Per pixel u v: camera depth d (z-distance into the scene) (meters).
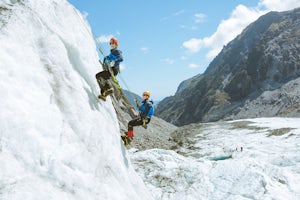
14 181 3.94
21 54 5.34
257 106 121.75
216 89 173.50
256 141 39.75
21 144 4.35
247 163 18.12
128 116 35.66
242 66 168.62
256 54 156.12
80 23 8.47
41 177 4.38
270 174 17.31
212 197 15.23
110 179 6.07
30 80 5.24
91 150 5.96
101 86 8.21
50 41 6.30
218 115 141.25
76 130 5.82
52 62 6.17
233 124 64.12
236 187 15.76
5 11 5.59
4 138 4.17
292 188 15.83
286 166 24.02
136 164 18.89
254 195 14.80
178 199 15.08
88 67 7.64
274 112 106.94
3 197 3.65
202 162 19.59
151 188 15.96
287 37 154.00
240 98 147.62
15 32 5.43
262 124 58.47
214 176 16.92
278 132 44.59
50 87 5.69
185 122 173.25
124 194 6.26
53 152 4.83
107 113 7.92
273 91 127.31
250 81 147.38
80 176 5.14
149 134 46.69
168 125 68.19
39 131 4.79
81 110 6.24
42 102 5.23
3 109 4.36
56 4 7.38
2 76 4.69
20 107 4.66
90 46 8.47
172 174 17.50
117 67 8.01
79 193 4.87
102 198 5.36
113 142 7.33
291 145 33.09
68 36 7.16
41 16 6.43
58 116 5.46
